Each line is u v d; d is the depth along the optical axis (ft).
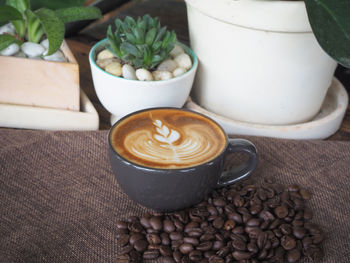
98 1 2.78
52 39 1.91
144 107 2.00
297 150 2.00
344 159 1.98
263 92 2.01
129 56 1.98
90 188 1.85
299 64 1.94
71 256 1.65
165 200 1.69
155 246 1.65
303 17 1.82
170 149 1.70
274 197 1.83
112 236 1.72
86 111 2.12
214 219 1.71
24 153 1.91
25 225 1.72
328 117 2.12
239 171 1.82
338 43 1.69
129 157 1.66
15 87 2.02
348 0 1.70
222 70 2.02
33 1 2.24
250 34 1.89
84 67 2.41
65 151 1.95
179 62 2.04
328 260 1.67
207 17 1.95
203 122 1.81
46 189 1.83
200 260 1.62
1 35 2.02
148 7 2.90
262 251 1.64
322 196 1.87
